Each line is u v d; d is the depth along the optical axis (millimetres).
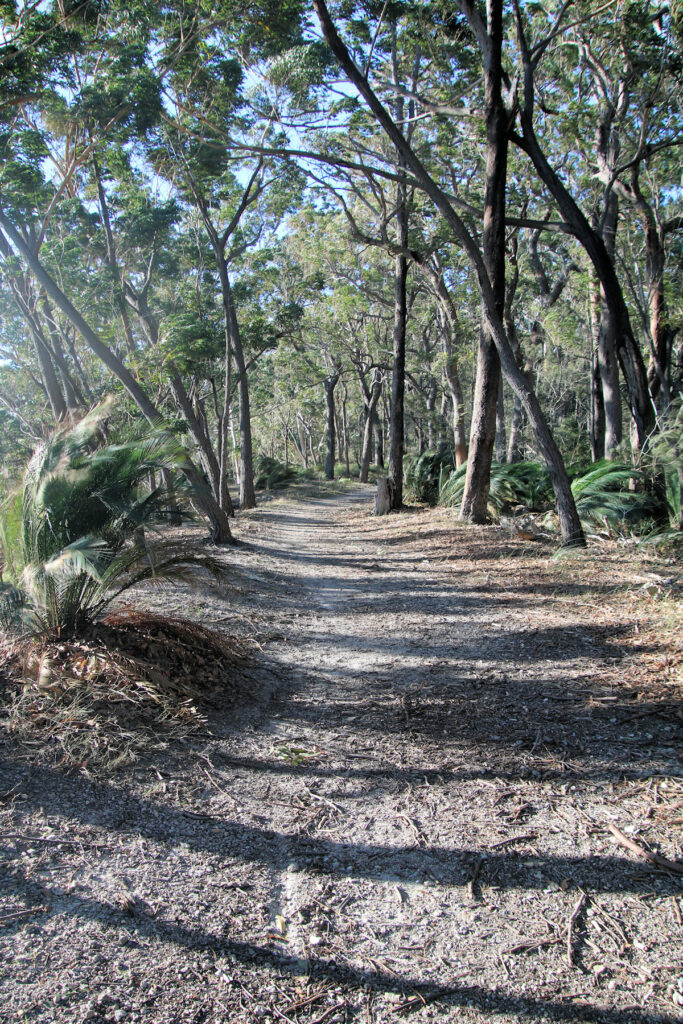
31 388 24859
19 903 2598
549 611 6965
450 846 3199
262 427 62656
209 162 13555
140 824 3197
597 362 20844
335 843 3227
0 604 4172
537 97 15281
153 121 10297
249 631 6555
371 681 5355
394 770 3902
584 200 18000
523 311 26062
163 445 5031
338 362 40812
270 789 3660
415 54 15109
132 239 15922
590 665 5301
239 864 3018
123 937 2504
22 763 3496
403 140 9367
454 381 19484
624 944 2604
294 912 2756
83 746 3693
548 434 9750
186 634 5105
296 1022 2225
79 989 2240
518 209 17703
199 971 2396
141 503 4836
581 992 2385
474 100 14242
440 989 2396
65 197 15141
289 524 18500
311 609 8008
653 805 3451
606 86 14211
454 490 15695
